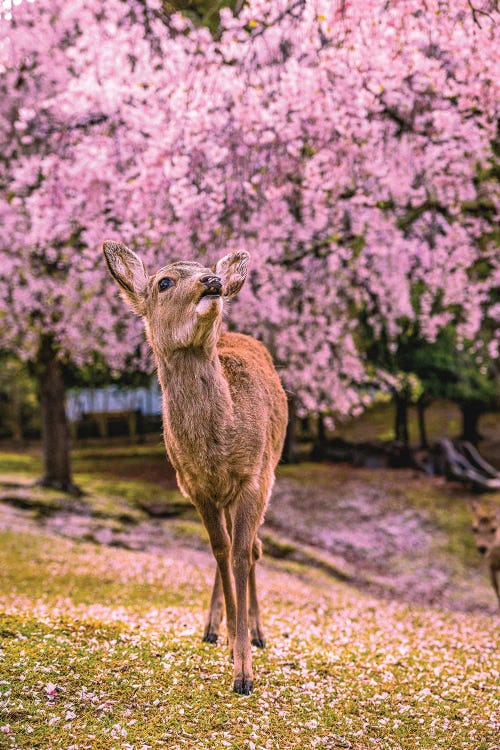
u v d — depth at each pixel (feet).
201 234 28.25
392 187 29.89
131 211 27.96
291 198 30.76
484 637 22.47
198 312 13.00
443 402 117.19
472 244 35.12
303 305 37.37
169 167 25.34
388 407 118.42
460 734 12.55
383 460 76.13
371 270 36.83
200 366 13.67
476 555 47.21
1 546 36.17
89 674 13.28
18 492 54.13
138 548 43.70
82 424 111.14
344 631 21.27
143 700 12.50
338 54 24.48
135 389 69.62
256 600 17.06
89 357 44.55
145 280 14.92
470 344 60.54
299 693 13.62
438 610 31.60
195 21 30.66
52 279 36.60
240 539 14.06
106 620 18.39
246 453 14.20
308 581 39.52
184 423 13.74
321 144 27.09
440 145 29.04
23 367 58.59
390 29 23.35
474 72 24.47
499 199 31.37
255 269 31.24
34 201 27.73
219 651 15.55
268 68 26.58
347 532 52.85
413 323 52.44
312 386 42.24
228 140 27.07
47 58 30.76
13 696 12.05
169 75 27.07
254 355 17.12
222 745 11.09
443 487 63.31
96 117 28.50
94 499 56.34
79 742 10.80
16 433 113.19
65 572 31.17
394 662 16.79
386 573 45.14
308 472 70.69
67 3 28.37
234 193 28.07
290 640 17.87
